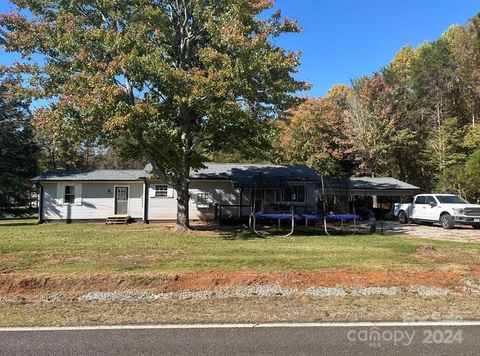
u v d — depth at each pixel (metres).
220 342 5.31
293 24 16.25
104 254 11.29
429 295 8.04
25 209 42.91
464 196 31.67
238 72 14.28
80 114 14.58
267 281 8.87
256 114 16.58
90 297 8.16
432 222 23.11
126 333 5.70
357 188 29.77
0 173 35.88
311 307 7.12
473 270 9.61
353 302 7.49
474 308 7.01
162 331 5.79
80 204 26.17
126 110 14.20
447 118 37.75
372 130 38.28
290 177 25.47
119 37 14.60
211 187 26.30
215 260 10.38
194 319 6.40
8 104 36.06
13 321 6.34
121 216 25.34
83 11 17.16
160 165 18.64
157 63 14.20
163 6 17.69
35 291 8.60
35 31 16.05
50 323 6.22
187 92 14.63
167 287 8.70
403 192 30.31
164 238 15.32
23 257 10.76
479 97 39.03
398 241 14.44
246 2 15.15
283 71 15.72
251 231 18.75
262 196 24.08
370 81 40.75
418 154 39.66
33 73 16.27
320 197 26.81
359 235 17.34
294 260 10.43
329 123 38.47
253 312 6.81
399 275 9.20
